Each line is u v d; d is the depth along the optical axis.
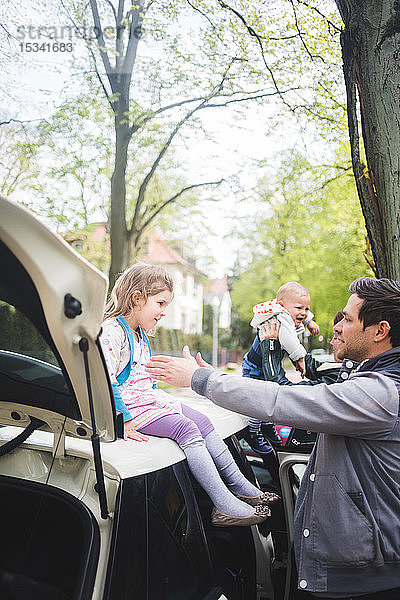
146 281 2.28
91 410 1.54
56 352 1.47
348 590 1.75
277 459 2.58
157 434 2.02
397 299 1.87
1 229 1.23
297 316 3.37
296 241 17.20
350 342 1.94
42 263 1.29
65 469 1.79
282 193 16.42
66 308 1.36
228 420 2.49
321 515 1.78
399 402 1.75
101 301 1.37
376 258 4.06
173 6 13.04
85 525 1.62
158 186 17.78
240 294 22.42
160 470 1.78
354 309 1.91
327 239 16.08
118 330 2.20
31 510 1.77
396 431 1.76
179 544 1.75
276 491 2.60
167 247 21.59
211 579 1.86
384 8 3.88
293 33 10.70
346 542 1.73
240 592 2.13
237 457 2.42
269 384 1.81
